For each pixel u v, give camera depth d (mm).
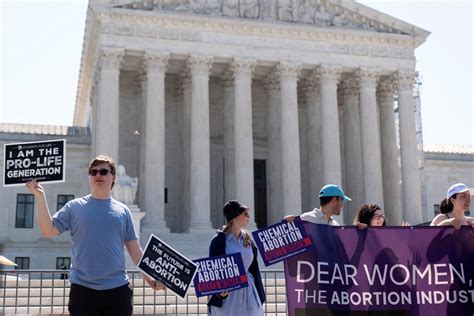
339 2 68438
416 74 69812
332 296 13812
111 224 11328
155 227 58656
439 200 82312
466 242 14141
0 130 71562
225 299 13727
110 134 59375
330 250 13953
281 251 13531
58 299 29656
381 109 73312
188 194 64188
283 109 64812
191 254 56250
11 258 67250
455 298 13969
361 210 16859
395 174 71125
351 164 71125
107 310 11094
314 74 68625
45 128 75125
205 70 63312
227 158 66688
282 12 66688
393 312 13852
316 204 68250
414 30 69938
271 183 67688
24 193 69125
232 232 14328
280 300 30609
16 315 20328
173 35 62969
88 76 76938
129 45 61469
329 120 65750
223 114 73188
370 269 13961
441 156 83438
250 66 64562
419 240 14117
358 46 68250
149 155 60375
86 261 11094
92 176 11516
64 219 11383
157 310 26922
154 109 61125
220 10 65062
